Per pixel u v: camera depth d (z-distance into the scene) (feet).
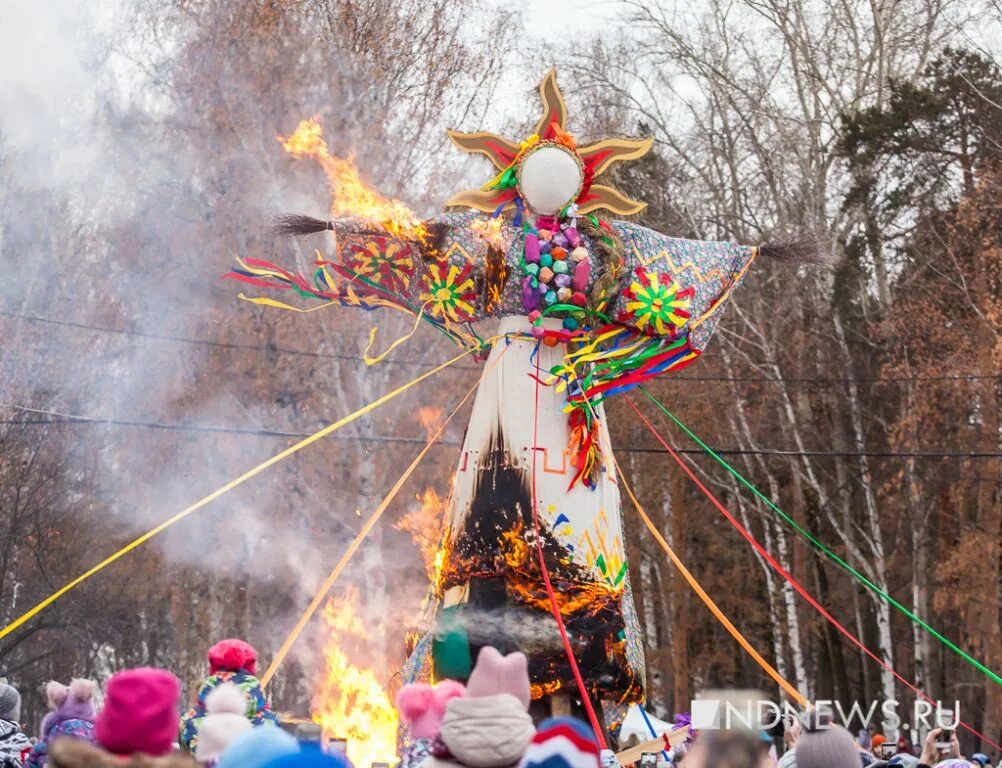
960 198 106.22
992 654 98.17
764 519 111.65
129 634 116.26
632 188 112.57
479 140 32.73
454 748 14.56
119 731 14.05
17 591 113.29
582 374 31.94
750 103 117.19
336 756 13.24
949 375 101.14
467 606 30.40
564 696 30.22
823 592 121.90
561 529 30.78
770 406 113.19
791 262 34.63
